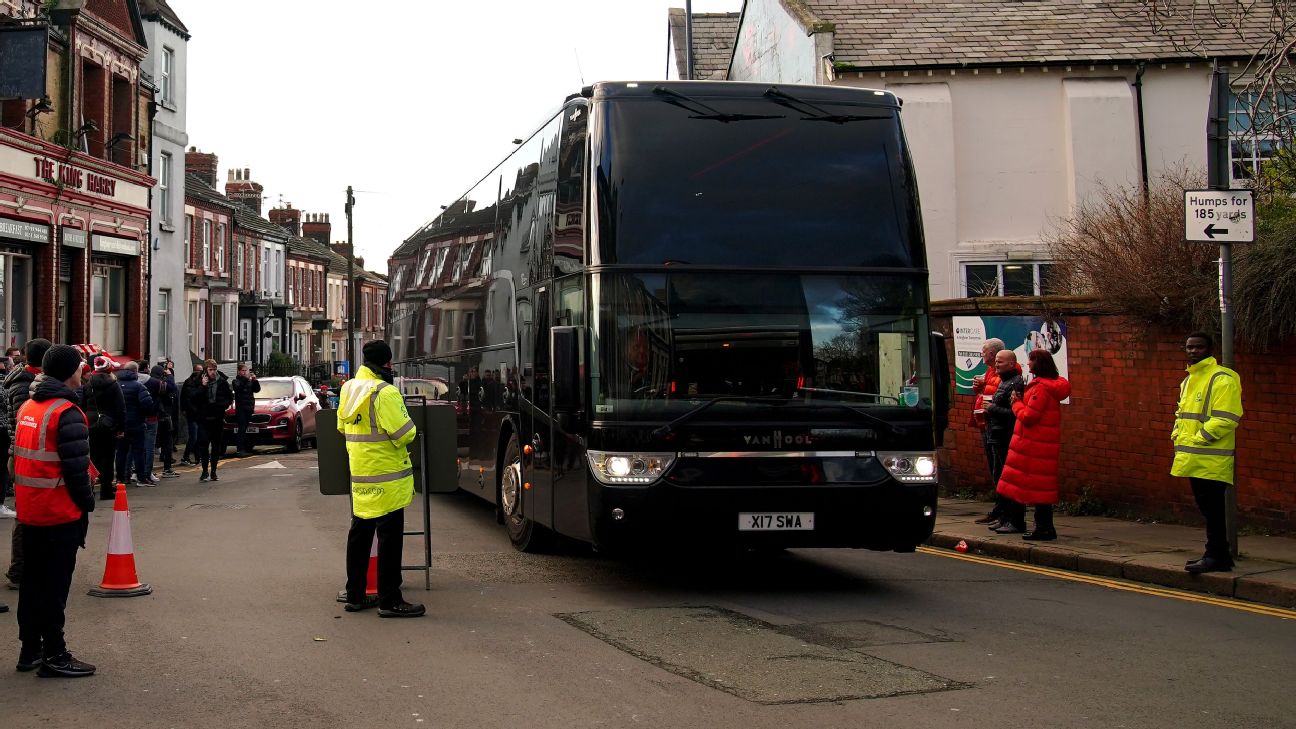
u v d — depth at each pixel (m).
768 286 8.38
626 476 8.02
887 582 9.40
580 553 10.82
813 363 8.35
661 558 10.57
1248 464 10.98
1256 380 10.88
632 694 5.80
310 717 5.41
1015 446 10.96
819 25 18.94
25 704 5.62
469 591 8.79
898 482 8.35
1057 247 15.59
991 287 18.08
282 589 8.77
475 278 13.27
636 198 8.34
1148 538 10.97
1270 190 11.21
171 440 20.00
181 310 33.94
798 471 8.21
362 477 7.74
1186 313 11.63
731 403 8.19
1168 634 7.36
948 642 7.07
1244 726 5.32
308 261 59.72
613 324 8.17
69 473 6.06
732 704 5.62
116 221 28.05
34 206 24.22
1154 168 18.64
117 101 28.89
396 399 7.73
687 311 8.25
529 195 10.52
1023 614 8.01
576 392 8.11
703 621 7.65
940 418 8.64
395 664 6.42
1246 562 9.39
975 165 18.75
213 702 5.66
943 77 18.70
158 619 7.62
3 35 22.62
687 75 25.80
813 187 8.62
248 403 24.38
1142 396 12.27
